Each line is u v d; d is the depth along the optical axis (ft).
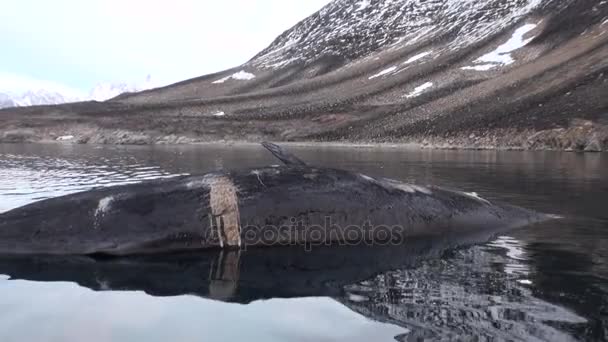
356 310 17.51
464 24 381.81
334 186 29.19
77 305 18.26
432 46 367.66
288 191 28.40
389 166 82.07
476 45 329.93
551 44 283.79
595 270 21.93
